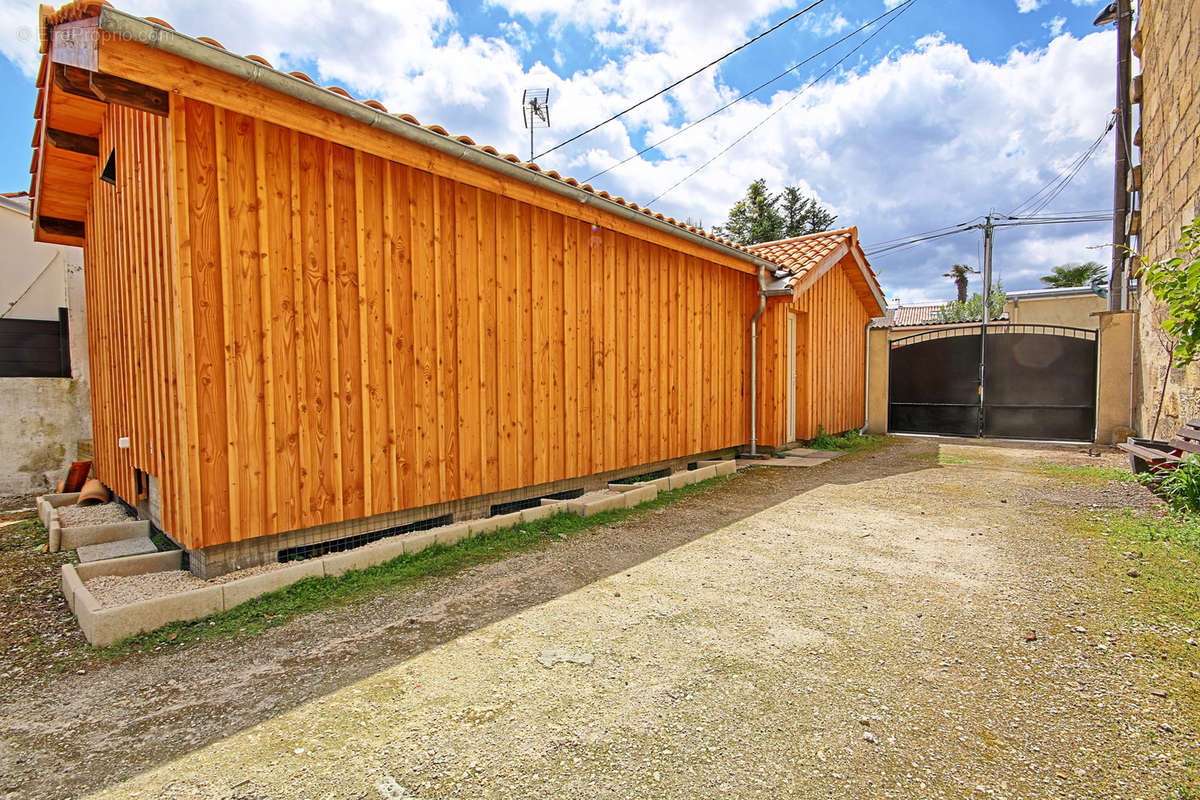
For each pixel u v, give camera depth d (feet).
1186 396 20.89
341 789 6.09
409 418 14.51
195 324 10.95
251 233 11.69
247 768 6.47
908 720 7.26
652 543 14.96
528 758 6.57
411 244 14.40
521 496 17.83
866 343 39.60
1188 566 12.22
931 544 14.49
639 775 6.29
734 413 27.96
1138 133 29.09
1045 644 9.17
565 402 19.01
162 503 13.19
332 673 8.59
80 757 6.75
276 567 12.40
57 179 19.22
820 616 10.37
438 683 8.24
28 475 23.93
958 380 36.99
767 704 7.64
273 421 12.05
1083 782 6.13
